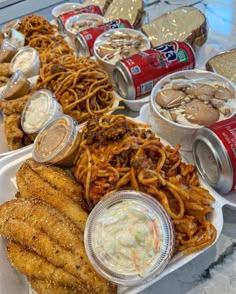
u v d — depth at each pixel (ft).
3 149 1.18
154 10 1.66
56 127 1.00
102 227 0.72
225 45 1.39
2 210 0.80
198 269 0.78
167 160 0.85
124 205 0.75
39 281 0.71
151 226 0.72
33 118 1.10
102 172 0.84
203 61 1.33
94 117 0.99
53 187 0.85
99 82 1.18
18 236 0.75
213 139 0.80
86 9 1.56
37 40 1.51
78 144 0.94
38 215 0.76
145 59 1.11
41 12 2.19
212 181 0.84
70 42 1.50
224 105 0.95
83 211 0.80
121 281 0.67
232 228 0.84
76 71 1.20
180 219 0.76
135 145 0.85
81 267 0.69
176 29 1.39
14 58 1.41
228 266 0.78
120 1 1.62
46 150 0.95
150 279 0.68
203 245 0.75
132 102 1.12
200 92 0.99
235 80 1.15
